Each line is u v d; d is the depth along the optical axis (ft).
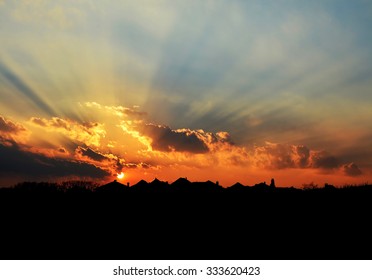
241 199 243.81
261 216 190.80
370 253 117.70
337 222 163.94
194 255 117.91
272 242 134.62
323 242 131.95
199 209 220.64
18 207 212.02
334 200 209.67
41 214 196.75
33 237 142.41
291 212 193.47
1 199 230.48
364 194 216.54
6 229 156.25
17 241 135.33
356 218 170.09
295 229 155.12
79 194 261.24
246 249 125.18
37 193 253.65
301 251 121.29
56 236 145.89
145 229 163.32
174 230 161.27
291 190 270.05
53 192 264.72
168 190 278.87
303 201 215.92
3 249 124.06
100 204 235.20
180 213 209.87
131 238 143.23
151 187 286.05
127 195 264.93
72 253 120.47
